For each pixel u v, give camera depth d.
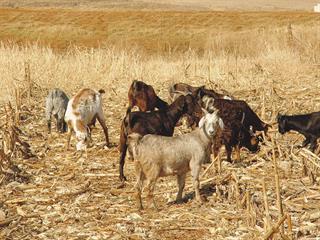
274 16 69.00
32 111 21.61
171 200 12.64
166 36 60.34
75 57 30.64
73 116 16.58
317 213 11.50
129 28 62.72
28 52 29.16
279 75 26.95
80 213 12.08
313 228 10.95
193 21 66.50
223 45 48.94
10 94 23.39
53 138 18.25
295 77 26.52
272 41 39.69
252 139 15.91
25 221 11.78
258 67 27.19
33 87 24.88
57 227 11.46
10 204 12.68
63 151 16.78
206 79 25.25
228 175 13.02
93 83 25.92
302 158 14.08
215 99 15.96
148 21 65.69
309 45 33.44
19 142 16.09
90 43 57.34
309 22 64.56
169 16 67.94
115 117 20.92
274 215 11.37
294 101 21.48
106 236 10.95
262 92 22.44
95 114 16.94
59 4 122.50
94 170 14.97
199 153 12.10
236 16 69.19
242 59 31.14
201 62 29.89
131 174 14.55
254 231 10.69
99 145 17.23
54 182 13.78
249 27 63.56
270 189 12.95
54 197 13.02
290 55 30.34
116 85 25.66
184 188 13.38
